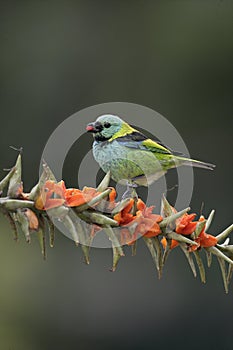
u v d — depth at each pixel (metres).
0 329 11.31
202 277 3.66
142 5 14.12
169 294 11.98
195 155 13.62
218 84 13.95
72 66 13.95
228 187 13.10
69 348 11.74
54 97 13.80
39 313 11.72
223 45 14.05
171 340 11.80
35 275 11.80
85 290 12.01
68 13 14.08
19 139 13.48
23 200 3.21
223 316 11.67
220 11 14.12
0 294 11.48
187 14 14.20
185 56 14.05
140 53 14.05
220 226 12.71
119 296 12.08
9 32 13.96
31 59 13.94
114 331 11.91
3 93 13.73
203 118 13.82
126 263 12.18
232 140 13.66
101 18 14.13
